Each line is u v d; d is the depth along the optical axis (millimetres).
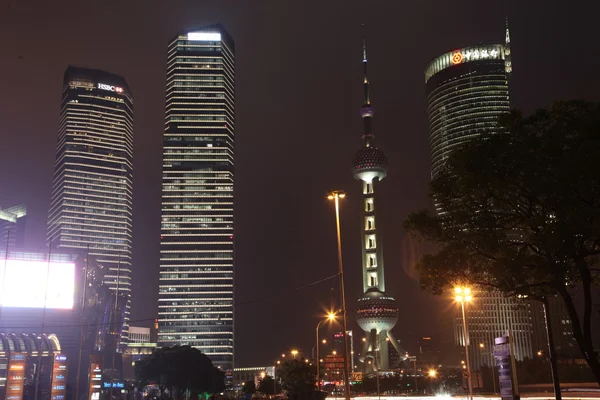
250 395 164125
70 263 183875
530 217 40656
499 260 41438
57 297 179500
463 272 44594
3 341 155000
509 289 43094
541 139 38469
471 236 42094
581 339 39500
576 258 39750
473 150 40250
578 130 37250
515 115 41156
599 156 34688
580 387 133500
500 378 55188
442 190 43719
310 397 100188
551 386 137375
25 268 175875
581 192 36719
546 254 40531
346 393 66500
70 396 178625
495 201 41906
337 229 71500
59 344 172875
